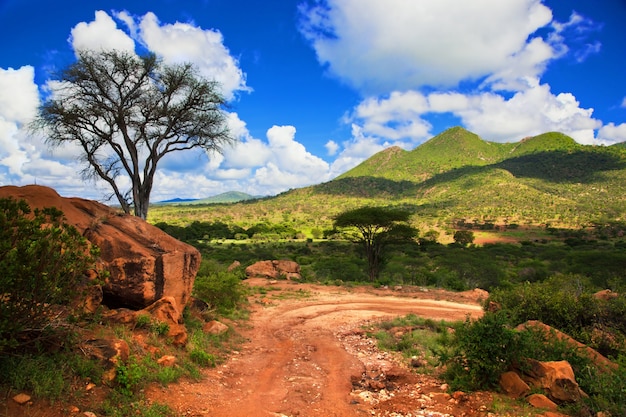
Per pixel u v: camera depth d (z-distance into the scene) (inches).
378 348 400.5
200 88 770.8
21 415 151.4
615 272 1279.5
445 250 2308.1
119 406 181.8
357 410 229.6
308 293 826.2
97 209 342.6
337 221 1229.7
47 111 697.6
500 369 245.6
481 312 648.4
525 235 4136.3
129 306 314.3
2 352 174.1
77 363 192.9
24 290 167.2
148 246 335.6
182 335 301.4
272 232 4210.1
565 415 205.8
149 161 765.9
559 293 381.7
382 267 1270.9
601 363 275.0
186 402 212.8
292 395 253.9
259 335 449.4
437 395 247.4
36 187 302.5
